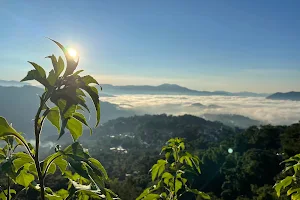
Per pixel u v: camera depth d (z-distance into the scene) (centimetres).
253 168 5397
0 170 170
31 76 160
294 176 320
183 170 342
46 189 205
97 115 169
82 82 162
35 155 168
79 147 170
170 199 332
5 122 170
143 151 14362
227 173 5791
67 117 164
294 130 5844
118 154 13388
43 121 169
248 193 5325
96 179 158
